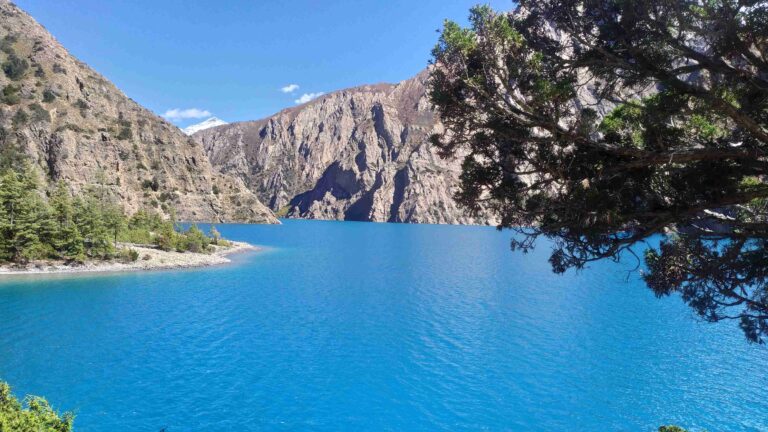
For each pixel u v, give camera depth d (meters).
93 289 52.91
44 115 141.50
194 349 33.03
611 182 10.06
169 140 196.25
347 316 44.50
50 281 56.56
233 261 85.31
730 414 24.94
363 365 30.98
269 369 29.75
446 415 24.28
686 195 9.52
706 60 8.62
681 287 10.94
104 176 139.62
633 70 9.39
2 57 151.38
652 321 44.53
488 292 58.91
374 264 86.75
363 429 22.61
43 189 99.75
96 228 69.75
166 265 72.56
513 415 24.39
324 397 25.92
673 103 9.15
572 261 10.79
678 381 29.27
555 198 10.51
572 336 38.97
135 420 22.38
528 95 10.31
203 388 26.41
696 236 10.38
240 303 48.84
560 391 27.61
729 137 9.97
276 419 23.20
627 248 10.36
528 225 11.09
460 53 9.86
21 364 28.84
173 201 179.12
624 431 22.92
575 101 10.66
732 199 9.05
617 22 9.46
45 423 11.80
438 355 33.47
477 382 28.61
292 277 68.25
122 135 172.12
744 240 9.65
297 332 38.44
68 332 35.84
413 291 58.66
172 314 42.91
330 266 82.56
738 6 7.80
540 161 10.48
